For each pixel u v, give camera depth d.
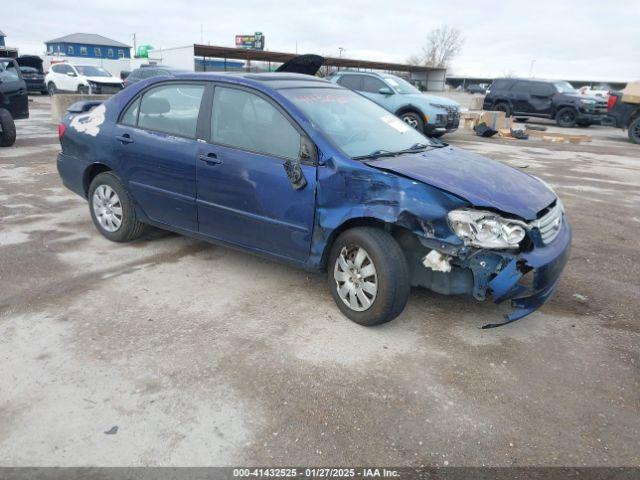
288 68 10.42
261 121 3.85
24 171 8.06
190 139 4.18
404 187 3.22
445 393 2.89
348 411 2.72
